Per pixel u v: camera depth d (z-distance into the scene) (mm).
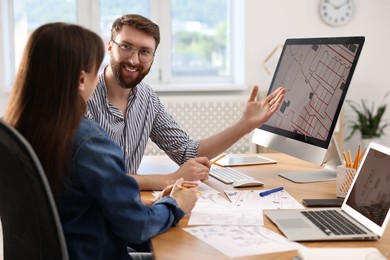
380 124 4688
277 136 2035
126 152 2010
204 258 1118
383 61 4609
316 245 1207
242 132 1971
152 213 1268
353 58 1750
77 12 4434
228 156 2379
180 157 2078
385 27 4570
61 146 1104
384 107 4430
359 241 1236
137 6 4496
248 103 1964
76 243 1184
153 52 1928
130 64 1879
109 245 1256
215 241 1226
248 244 1202
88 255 1195
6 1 4281
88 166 1136
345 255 1081
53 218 1036
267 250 1163
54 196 1132
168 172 2047
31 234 1133
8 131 1019
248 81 4469
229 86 4402
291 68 2057
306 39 2014
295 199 1617
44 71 1114
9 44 4359
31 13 4387
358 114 4496
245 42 4414
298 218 1379
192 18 4594
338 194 1622
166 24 4520
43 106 1113
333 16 4461
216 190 1741
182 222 1383
